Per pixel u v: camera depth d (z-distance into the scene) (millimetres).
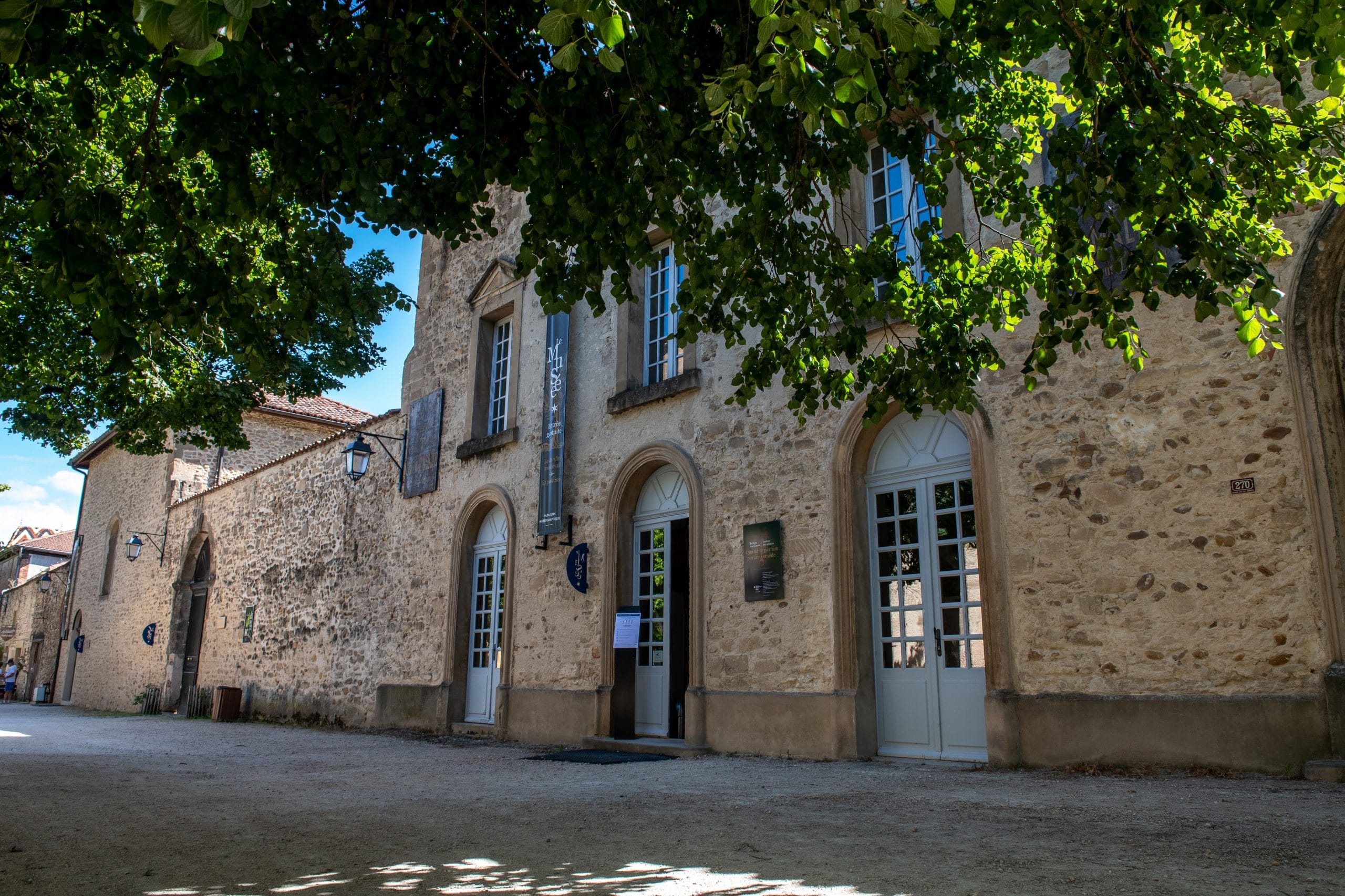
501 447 12180
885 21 1960
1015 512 6754
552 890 3061
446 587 12602
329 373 13102
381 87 4055
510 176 4297
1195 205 3928
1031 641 6500
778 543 8289
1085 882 2984
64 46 3293
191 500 21234
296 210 5457
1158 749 5781
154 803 5449
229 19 1529
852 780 5992
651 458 9859
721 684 8562
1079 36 3617
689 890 3020
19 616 35281
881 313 4977
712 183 4566
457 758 8516
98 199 3492
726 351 9266
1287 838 3539
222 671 18203
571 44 2092
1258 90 6078
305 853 3838
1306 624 5387
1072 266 4320
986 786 5484
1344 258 5590
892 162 8438
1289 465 5598
